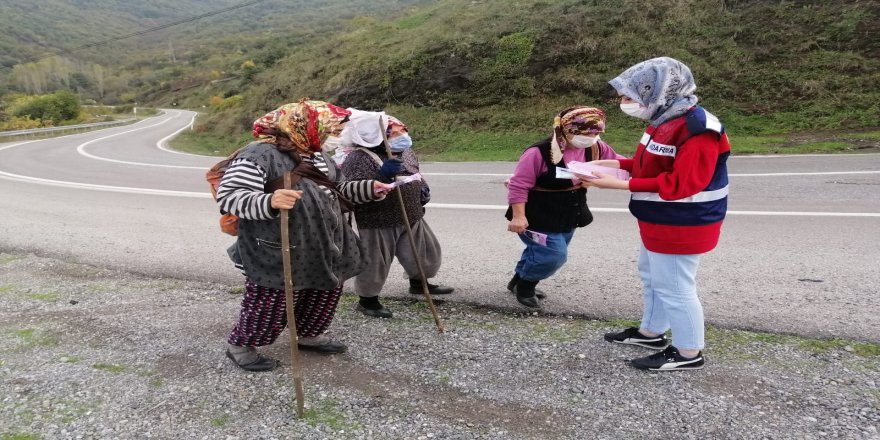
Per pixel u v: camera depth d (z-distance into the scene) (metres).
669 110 2.69
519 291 3.97
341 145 3.63
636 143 12.78
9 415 2.75
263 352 3.37
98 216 7.79
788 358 3.09
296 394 2.68
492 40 18.42
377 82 19.16
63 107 48.25
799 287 4.13
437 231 6.29
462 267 4.98
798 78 13.89
